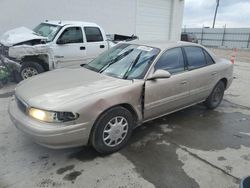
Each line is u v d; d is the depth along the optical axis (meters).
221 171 2.78
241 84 7.43
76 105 2.55
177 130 3.81
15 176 2.53
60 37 6.12
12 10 7.72
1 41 6.11
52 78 3.26
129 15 11.09
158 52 3.53
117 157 2.96
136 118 3.27
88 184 2.45
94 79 3.18
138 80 3.19
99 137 2.82
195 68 4.05
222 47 30.94
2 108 4.39
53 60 5.96
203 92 4.31
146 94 3.22
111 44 7.24
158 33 12.84
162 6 12.47
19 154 2.93
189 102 4.10
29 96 2.74
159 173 2.68
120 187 2.43
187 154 3.11
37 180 2.48
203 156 3.08
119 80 3.18
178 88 3.69
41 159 2.85
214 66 4.43
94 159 2.89
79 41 6.50
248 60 15.49
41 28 6.67
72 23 6.46
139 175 2.63
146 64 3.39
